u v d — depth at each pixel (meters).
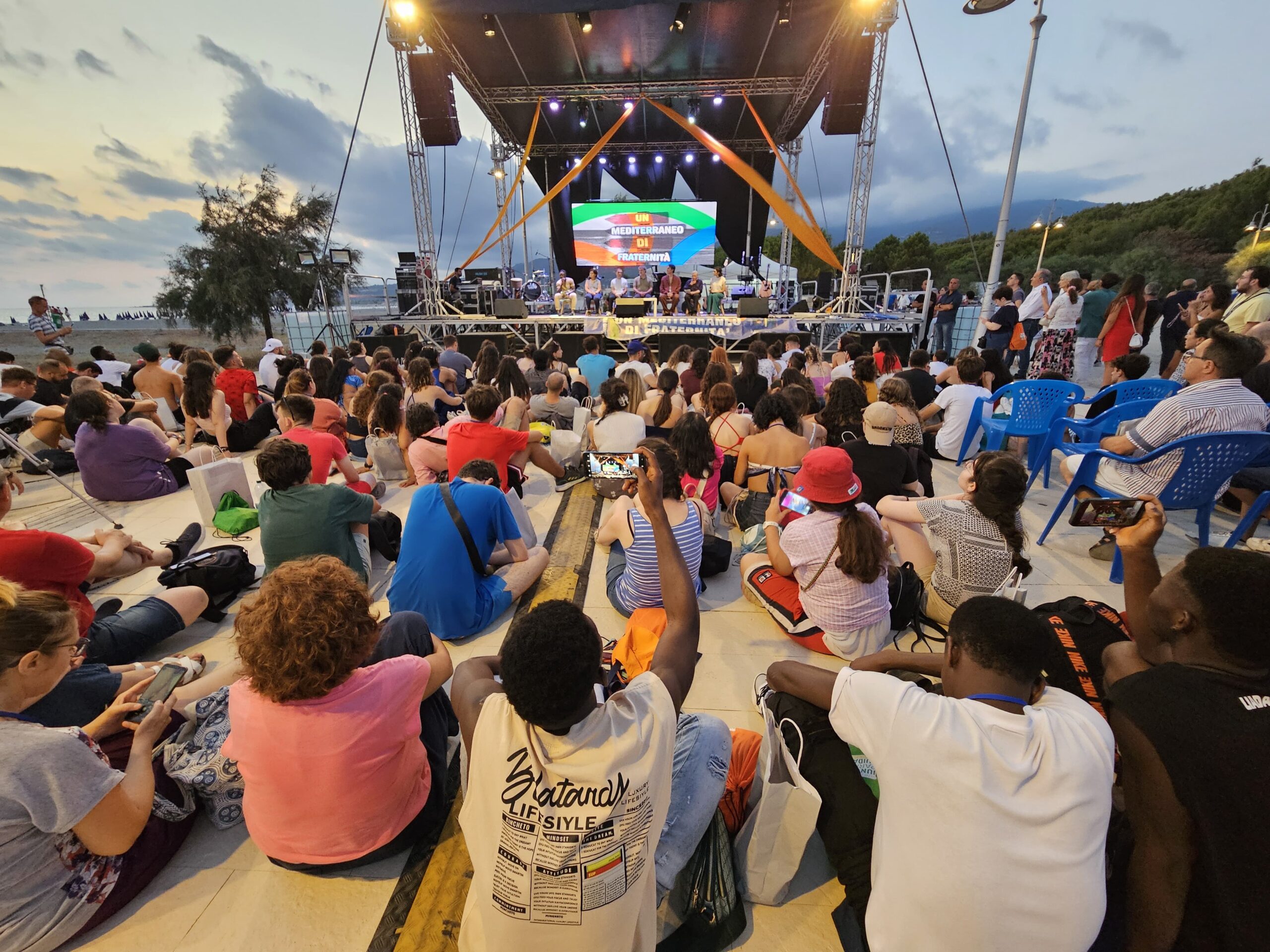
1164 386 4.70
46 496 5.28
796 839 1.61
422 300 13.74
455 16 10.52
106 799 1.50
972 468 2.66
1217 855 1.16
